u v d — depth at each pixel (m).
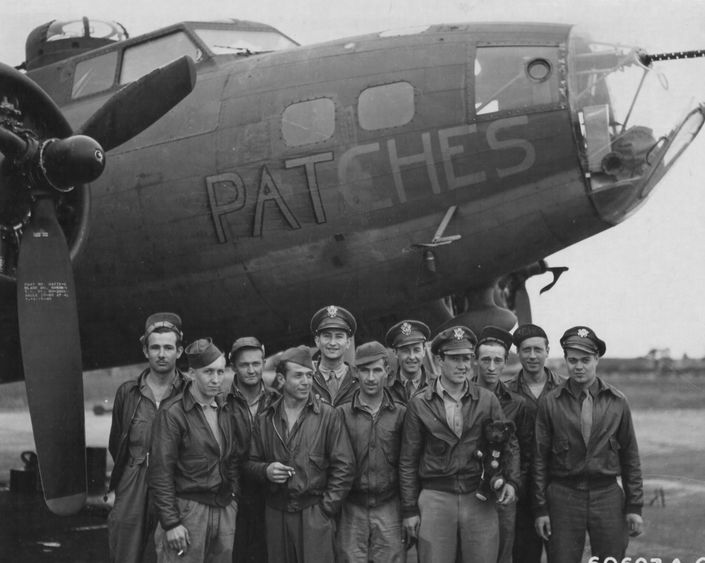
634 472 6.88
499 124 8.76
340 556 6.66
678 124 8.78
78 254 8.32
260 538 6.97
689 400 25.41
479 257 9.05
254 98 9.41
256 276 9.41
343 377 7.41
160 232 9.55
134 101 8.33
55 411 7.77
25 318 7.82
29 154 7.71
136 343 10.38
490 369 7.30
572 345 6.75
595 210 8.81
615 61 8.79
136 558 6.77
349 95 9.11
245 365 7.21
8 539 10.12
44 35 11.97
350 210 9.02
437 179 8.86
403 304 9.45
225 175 9.31
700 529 10.22
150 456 6.39
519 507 7.29
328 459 6.55
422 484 6.64
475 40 9.09
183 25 10.38
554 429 6.88
